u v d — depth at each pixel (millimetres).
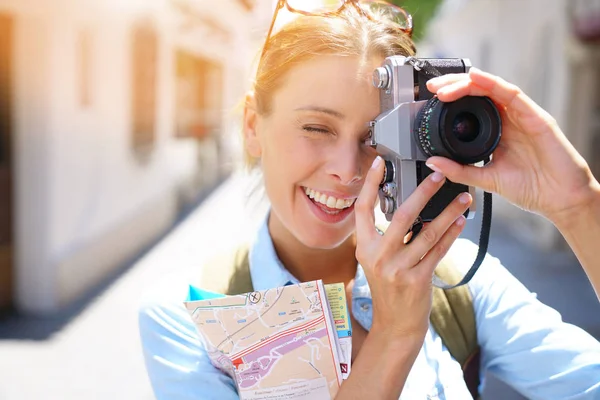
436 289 1431
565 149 1095
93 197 6188
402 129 1153
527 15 10688
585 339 1391
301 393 1190
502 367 1447
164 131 8906
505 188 1129
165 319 1361
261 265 1435
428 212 1189
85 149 5941
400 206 1146
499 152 1140
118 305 5609
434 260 1142
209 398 1276
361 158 1299
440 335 1403
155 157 8438
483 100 1085
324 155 1281
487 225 1231
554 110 8875
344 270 1495
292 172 1303
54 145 5246
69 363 4398
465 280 1278
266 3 2027
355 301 1430
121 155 7027
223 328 1176
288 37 1299
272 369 1186
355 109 1257
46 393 3959
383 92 1226
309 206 1333
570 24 8227
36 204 5254
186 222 9555
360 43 1258
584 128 8203
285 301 1174
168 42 8758
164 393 1321
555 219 1125
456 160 1097
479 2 15070
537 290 6680
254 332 1177
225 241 8188
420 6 7223
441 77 1114
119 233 7008
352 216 1339
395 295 1134
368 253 1150
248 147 1490
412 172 1173
